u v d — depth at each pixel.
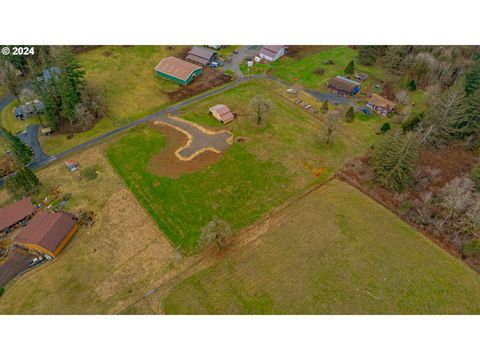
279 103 93.25
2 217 61.34
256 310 51.22
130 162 74.44
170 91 96.94
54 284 53.91
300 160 76.06
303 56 115.69
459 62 100.12
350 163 75.00
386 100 91.81
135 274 55.38
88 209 64.69
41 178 70.19
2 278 54.28
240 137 81.81
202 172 72.62
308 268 56.34
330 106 92.94
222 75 104.50
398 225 63.06
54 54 80.75
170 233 61.19
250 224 62.81
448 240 60.38
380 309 51.62
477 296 53.38
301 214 64.62
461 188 62.34
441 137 79.81
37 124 84.06
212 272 55.75
